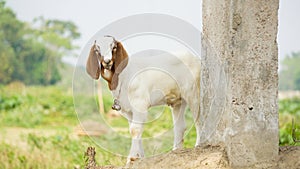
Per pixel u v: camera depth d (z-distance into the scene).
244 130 4.79
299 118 15.87
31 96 22.44
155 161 5.10
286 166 4.78
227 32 5.18
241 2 4.75
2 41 38.22
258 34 4.77
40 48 39.28
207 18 5.54
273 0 4.77
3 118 17.64
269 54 4.79
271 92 4.81
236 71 4.79
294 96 26.02
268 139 4.82
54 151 10.70
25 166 9.85
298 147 5.13
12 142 12.75
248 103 4.78
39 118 17.48
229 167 4.81
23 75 38.06
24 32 39.34
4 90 26.83
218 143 5.32
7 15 38.69
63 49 40.91
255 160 4.80
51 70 39.44
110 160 7.36
